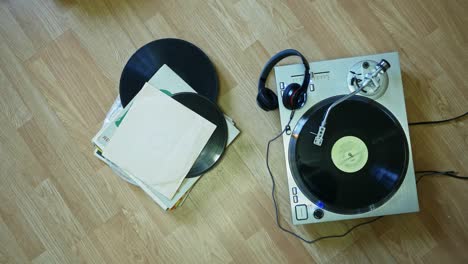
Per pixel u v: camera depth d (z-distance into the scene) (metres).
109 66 1.11
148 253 1.07
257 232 1.06
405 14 1.09
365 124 0.88
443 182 1.05
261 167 1.07
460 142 1.05
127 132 1.04
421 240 1.04
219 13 1.11
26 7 1.12
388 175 0.88
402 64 1.08
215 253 1.06
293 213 0.91
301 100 0.91
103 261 1.08
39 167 1.10
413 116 1.06
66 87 1.11
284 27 1.10
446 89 1.07
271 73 1.08
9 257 1.09
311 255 1.05
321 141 0.85
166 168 1.03
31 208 1.10
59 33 1.12
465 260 1.03
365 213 0.90
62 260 1.08
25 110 1.12
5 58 1.12
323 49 1.09
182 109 1.04
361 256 1.04
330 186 0.88
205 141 1.03
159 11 1.11
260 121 1.08
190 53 1.08
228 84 1.09
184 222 1.07
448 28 1.08
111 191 1.09
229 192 1.07
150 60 1.08
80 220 1.09
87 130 1.11
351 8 1.10
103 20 1.12
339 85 0.92
